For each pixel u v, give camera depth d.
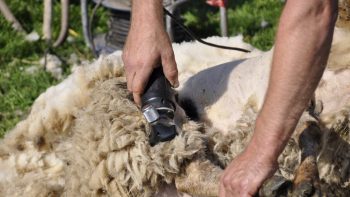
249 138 4.24
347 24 4.33
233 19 9.86
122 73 4.81
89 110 4.51
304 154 3.82
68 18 9.07
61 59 8.84
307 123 3.98
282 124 3.38
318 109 4.16
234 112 4.44
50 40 9.19
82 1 8.78
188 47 5.30
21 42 9.07
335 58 4.31
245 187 3.46
